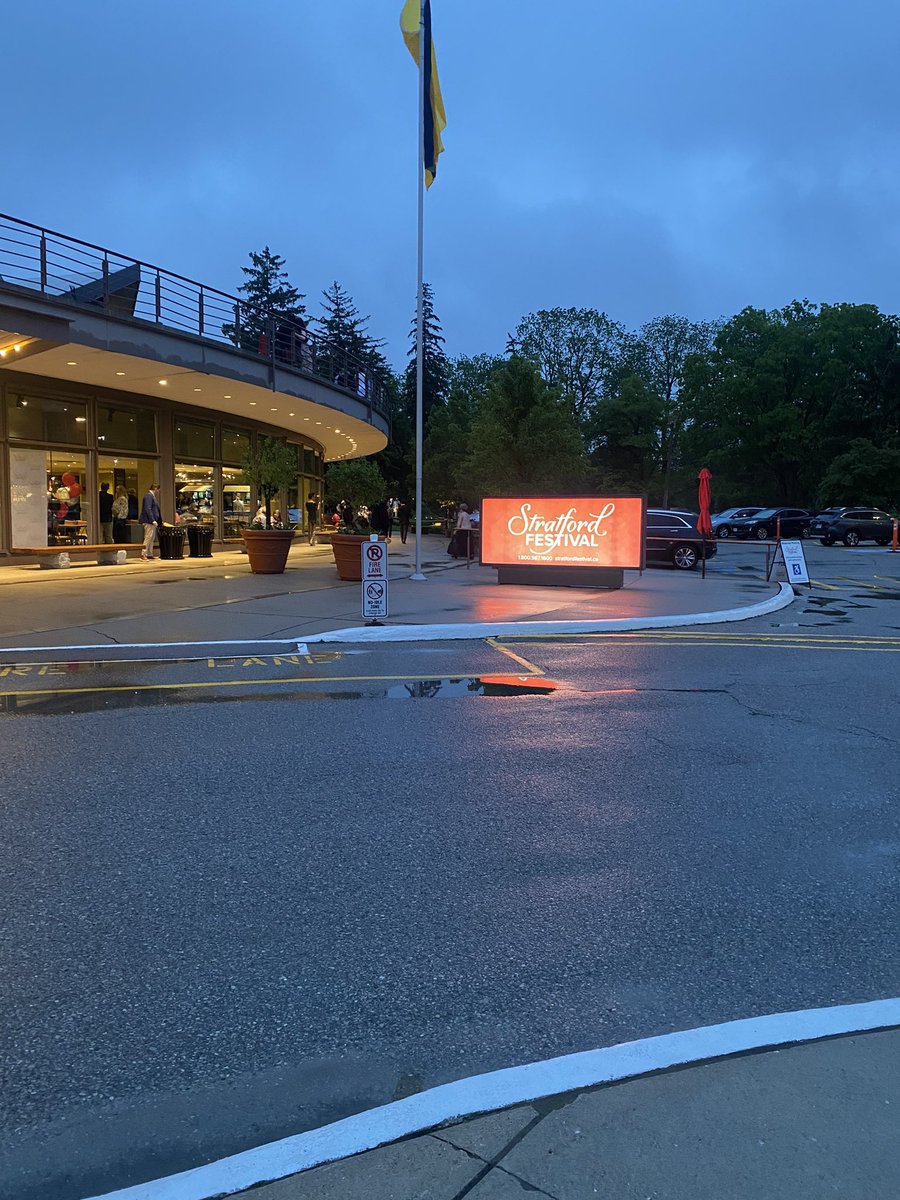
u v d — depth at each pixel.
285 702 7.68
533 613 13.38
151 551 21.72
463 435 54.94
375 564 12.30
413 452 65.81
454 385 71.94
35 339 15.34
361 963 3.30
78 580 17.09
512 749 6.23
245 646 10.60
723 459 65.88
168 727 6.78
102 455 21.56
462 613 13.29
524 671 9.22
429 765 5.83
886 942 3.49
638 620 12.67
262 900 3.82
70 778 5.50
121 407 22.03
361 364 29.47
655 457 71.88
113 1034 2.84
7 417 18.98
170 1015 2.95
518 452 34.94
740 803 5.14
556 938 3.50
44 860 4.22
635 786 5.43
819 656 10.37
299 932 3.54
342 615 12.86
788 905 3.82
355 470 50.94
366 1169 2.21
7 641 10.77
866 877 4.12
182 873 4.09
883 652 10.70
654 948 3.42
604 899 3.86
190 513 24.61
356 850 4.38
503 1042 2.80
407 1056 2.73
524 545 17.84
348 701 7.73
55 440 20.19
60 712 7.26
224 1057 2.73
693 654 10.44
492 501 17.98
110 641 10.82
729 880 4.07
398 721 7.02
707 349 73.56
